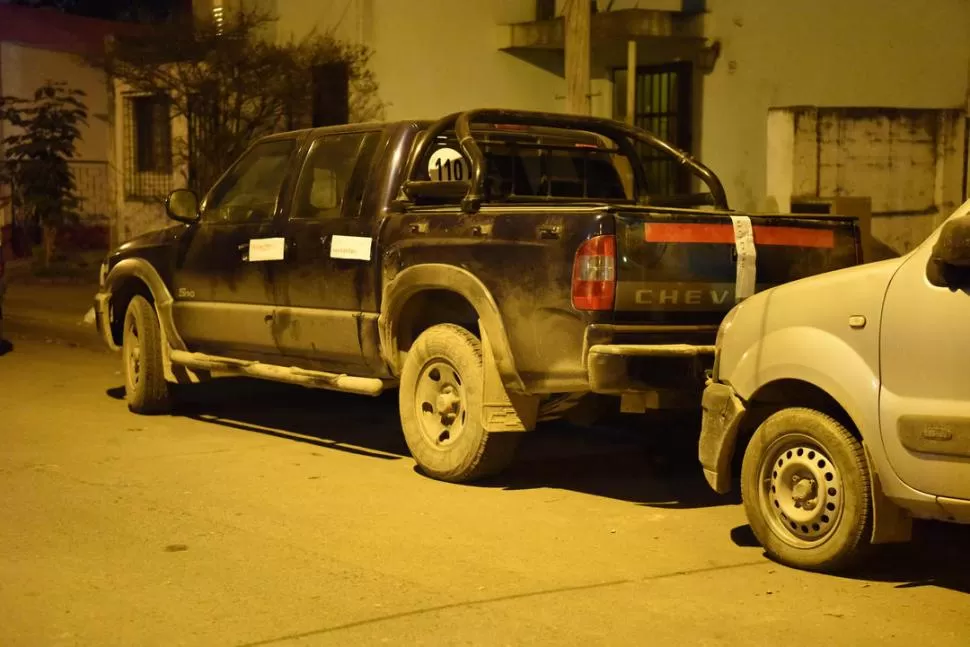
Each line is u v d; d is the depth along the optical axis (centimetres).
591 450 889
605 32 1530
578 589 566
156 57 1667
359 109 1648
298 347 863
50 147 1991
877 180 1332
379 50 1652
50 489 749
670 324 710
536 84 1784
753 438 616
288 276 862
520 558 615
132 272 990
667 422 860
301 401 1076
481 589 564
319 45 1677
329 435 930
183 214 941
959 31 1393
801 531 599
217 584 569
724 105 1567
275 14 1777
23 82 2320
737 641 502
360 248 809
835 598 558
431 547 632
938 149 1364
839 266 773
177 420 982
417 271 768
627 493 759
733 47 1552
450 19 1698
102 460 831
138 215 2030
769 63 1521
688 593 562
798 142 1281
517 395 740
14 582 571
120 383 1159
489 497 741
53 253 2133
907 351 551
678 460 853
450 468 765
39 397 1081
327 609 535
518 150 876
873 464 566
